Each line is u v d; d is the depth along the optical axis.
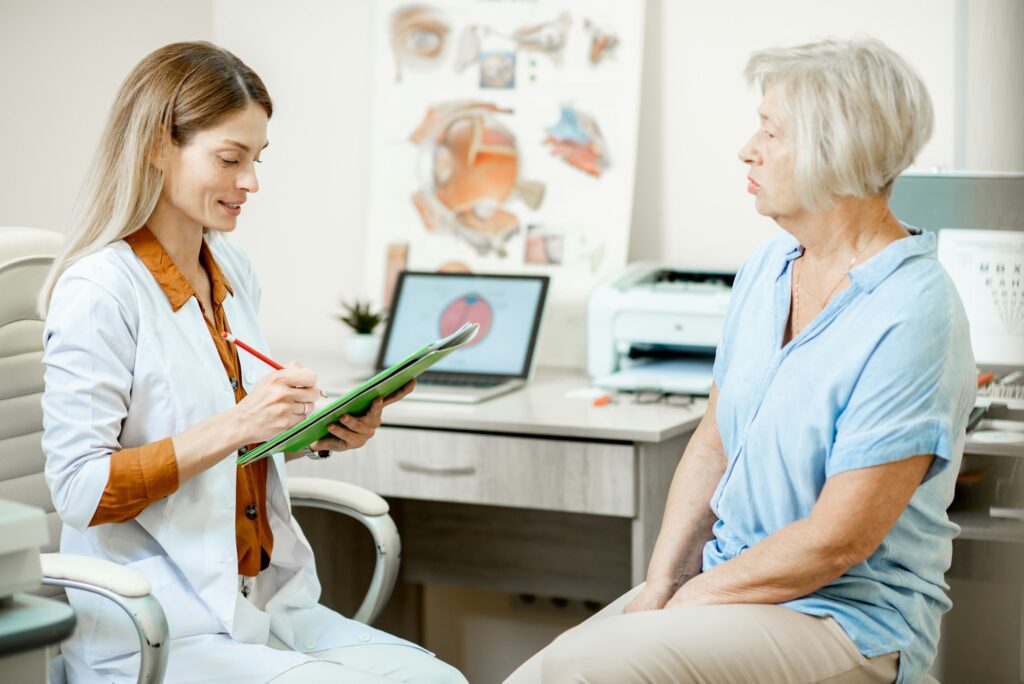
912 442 1.42
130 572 1.50
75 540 1.70
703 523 1.72
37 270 1.87
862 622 1.48
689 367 2.63
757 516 1.59
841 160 1.45
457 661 3.13
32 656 1.09
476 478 2.36
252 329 1.92
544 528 2.90
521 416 2.34
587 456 2.28
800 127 1.47
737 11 2.70
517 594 3.03
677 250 2.82
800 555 1.46
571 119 2.81
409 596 3.07
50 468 1.63
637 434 2.21
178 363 1.69
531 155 2.85
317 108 3.06
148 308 1.68
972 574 1.77
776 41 2.68
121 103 1.69
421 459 2.40
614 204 2.79
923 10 2.55
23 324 1.86
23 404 1.86
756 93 2.70
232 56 1.75
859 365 1.46
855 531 1.44
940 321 1.45
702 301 2.50
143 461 1.60
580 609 2.97
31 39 3.10
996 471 1.85
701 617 1.48
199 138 1.68
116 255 1.68
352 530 2.81
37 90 3.12
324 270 3.11
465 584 2.99
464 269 2.92
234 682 1.60
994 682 1.63
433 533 3.00
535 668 1.57
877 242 1.52
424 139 2.94
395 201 2.97
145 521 1.66
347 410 1.71
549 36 2.81
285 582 1.87
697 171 2.78
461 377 2.68
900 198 2.24
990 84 1.59
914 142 1.46
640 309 2.54
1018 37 1.48
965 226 2.19
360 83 3.01
